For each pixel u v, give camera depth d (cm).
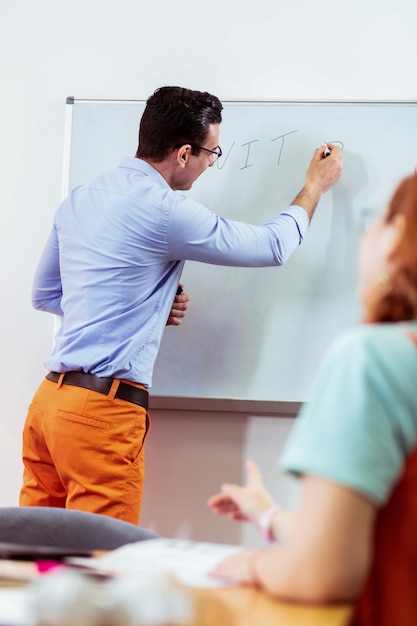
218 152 268
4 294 274
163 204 224
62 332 235
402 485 91
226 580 100
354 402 89
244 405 264
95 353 225
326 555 85
